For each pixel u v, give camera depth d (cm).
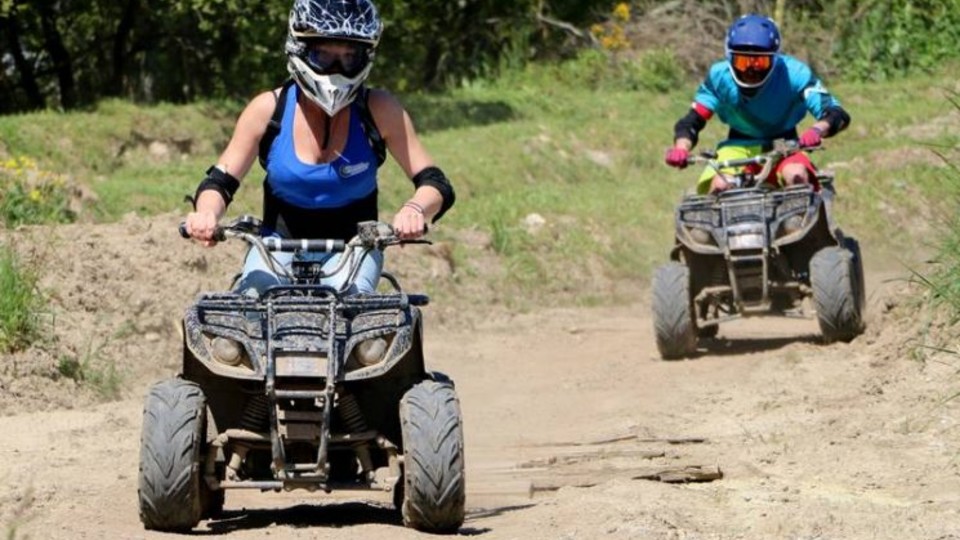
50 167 4925
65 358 2650
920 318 2578
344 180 1677
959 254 2512
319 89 1630
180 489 1511
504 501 1800
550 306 3978
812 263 2830
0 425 2348
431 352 3234
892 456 1923
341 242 1584
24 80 6844
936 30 7588
